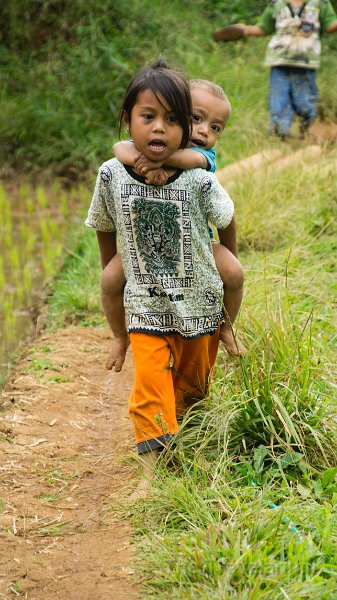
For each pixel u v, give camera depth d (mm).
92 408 4676
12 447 4195
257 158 7645
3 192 9227
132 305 3609
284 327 4113
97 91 10484
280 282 5148
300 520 3240
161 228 3506
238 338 4066
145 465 3678
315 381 3918
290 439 3719
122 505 3588
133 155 3449
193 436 3846
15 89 11023
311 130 8758
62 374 5074
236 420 3795
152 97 3305
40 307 6469
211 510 3336
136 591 3035
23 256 7707
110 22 11133
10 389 4879
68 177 9969
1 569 3238
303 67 8289
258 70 10484
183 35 11047
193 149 3531
